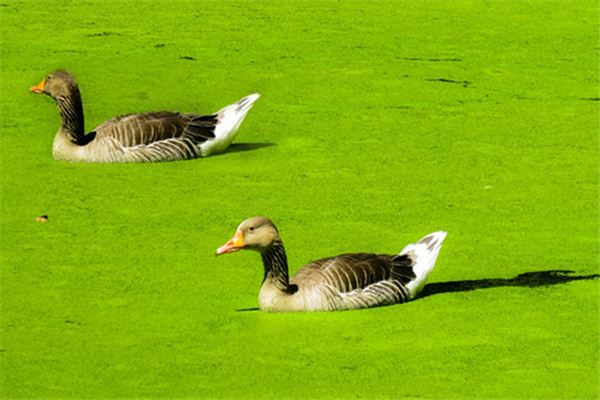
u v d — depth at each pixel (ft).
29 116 73.46
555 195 61.31
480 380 42.06
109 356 43.65
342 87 78.38
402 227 56.70
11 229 56.34
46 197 60.64
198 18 94.58
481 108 75.00
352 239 55.06
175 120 67.15
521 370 42.80
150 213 58.44
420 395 40.93
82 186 62.34
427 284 50.52
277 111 74.13
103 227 56.65
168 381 41.78
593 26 94.32
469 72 82.02
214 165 65.72
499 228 56.90
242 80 79.25
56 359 43.39
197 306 47.98
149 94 76.48
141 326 46.16
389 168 65.05
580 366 43.21
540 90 78.69
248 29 91.35
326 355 43.75
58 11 96.37
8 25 91.81
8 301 48.42
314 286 47.24
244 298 48.83
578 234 56.18
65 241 54.90
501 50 87.20
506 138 69.97
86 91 76.95
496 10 98.53
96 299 48.70
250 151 67.77
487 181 63.21
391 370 42.70
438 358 43.62
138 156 66.23
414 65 83.20
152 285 50.11
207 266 52.19
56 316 47.09
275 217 57.82
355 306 47.44
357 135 70.23
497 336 45.39
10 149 67.97
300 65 82.64
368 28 92.32
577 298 48.96
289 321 46.52
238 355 43.73
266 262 47.21
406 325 46.24
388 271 48.08
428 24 93.76
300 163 65.77
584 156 67.21
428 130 71.10
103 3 99.09
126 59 83.46
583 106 75.82
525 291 49.65
